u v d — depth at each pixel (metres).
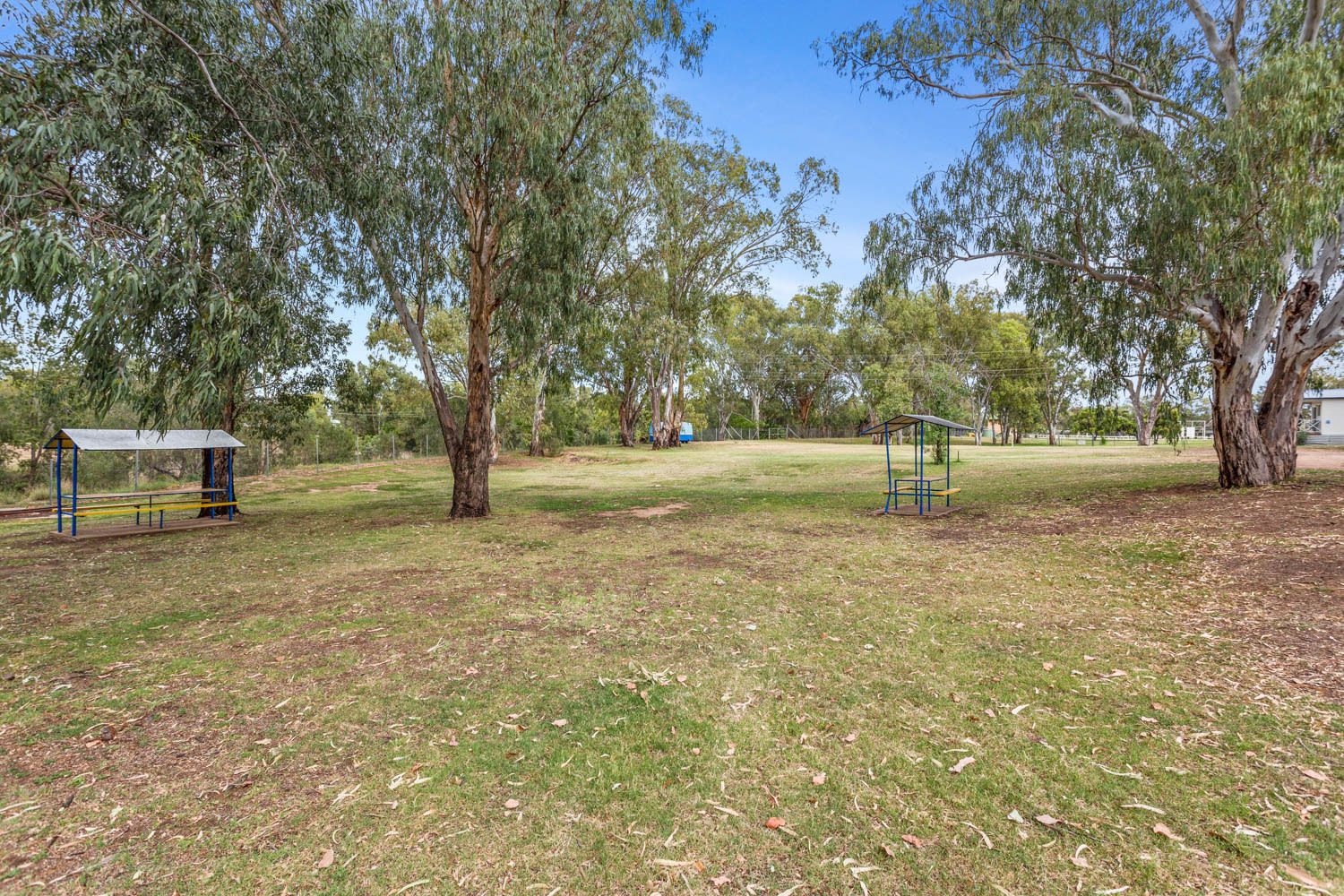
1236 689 4.20
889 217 14.56
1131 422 39.94
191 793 3.16
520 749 3.57
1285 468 12.37
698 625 5.89
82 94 6.70
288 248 9.38
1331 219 9.23
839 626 5.81
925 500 15.45
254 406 16.47
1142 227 11.31
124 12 8.38
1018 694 4.25
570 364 16.78
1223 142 10.23
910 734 3.70
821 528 12.05
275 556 9.82
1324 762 3.28
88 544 11.37
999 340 49.00
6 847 2.74
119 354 6.79
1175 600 6.39
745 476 24.59
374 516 14.82
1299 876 2.46
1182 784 3.12
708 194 29.88
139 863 2.63
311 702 4.23
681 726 3.84
